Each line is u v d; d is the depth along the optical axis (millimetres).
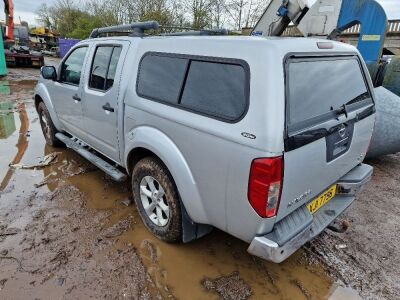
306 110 2025
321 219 2412
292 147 1844
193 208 2355
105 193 3662
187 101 2303
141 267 2537
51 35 32750
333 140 2264
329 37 5555
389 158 5449
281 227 2018
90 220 3129
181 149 2330
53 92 4410
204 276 2477
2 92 9836
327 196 2551
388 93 5105
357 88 2707
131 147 2869
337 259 2738
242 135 1873
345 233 3119
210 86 2143
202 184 2219
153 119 2559
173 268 2543
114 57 3154
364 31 5492
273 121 1770
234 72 1989
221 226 2232
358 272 2598
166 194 2584
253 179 1856
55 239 2824
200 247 2805
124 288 2330
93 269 2496
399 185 4324
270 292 2355
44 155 4707
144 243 2820
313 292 2375
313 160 2080
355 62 2711
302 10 5684
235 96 1961
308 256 2758
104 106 3213
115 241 2834
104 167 3451
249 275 2508
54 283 2344
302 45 2047
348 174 2760
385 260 2758
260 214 1896
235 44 2020
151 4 20703
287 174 1876
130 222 3123
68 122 4230
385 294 2387
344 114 2369
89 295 2258
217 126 2025
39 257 2596
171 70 2477
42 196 3537
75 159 4590
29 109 7656
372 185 4301
